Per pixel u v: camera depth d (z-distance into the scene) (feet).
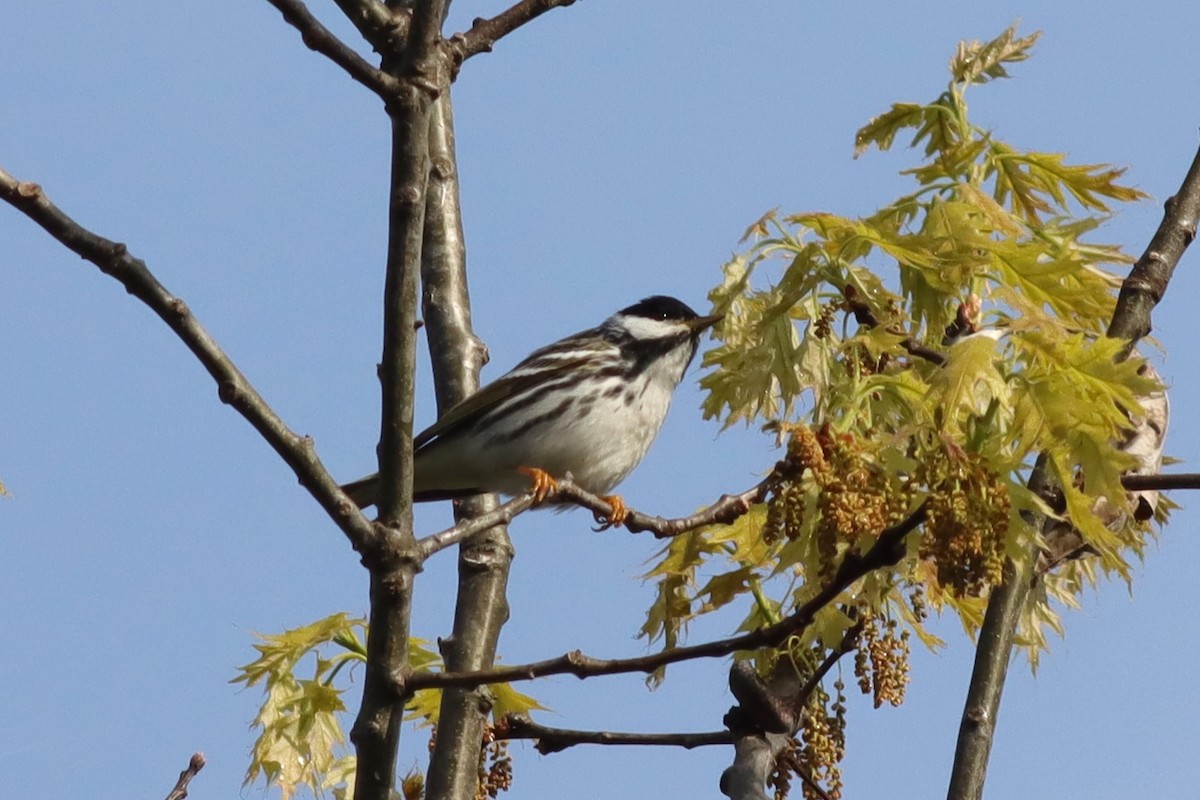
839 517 29.07
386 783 29.37
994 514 28.68
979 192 37.32
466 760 37.42
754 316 39.32
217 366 27.55
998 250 35.83
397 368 29.35
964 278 35.65
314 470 28.53
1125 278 38.11
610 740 36.50
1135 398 32.37
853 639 34.65
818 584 32.65
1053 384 31.27
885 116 41.50
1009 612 36.04
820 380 37.99
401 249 29.19
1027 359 33.09
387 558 29.25
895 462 29.81
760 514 37.01
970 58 41.70
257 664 39.93
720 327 39.40
